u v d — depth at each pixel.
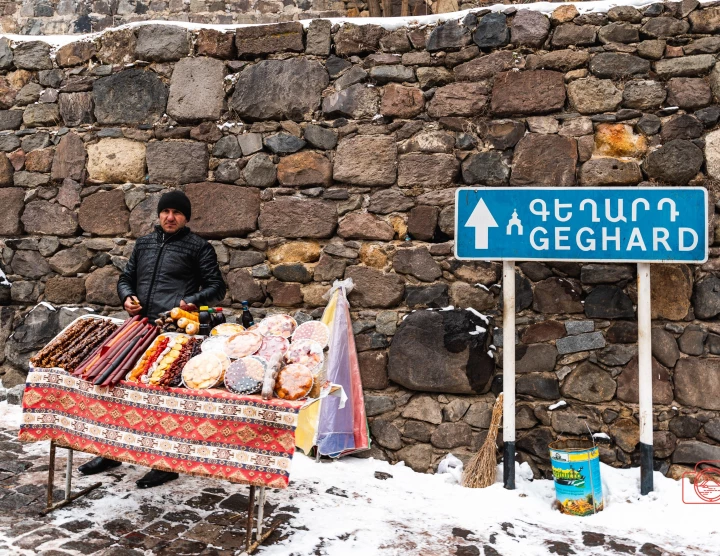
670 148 3.63
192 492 3.26
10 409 4.39
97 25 6.84
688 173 3.61
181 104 4.32
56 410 2.88
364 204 4.05
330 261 4.07
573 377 3.68
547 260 3.46
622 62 3.72
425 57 4.00
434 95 3.97
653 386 3.61
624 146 3.72
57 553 2.56
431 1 5.98
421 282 3.94
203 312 3.12
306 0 6.61
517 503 3.28
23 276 4.59
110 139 4.44
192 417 2.61
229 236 4.24
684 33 3.67
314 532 2.86
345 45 4.10
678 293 3.59
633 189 3.37
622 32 3.73
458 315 3.79
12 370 4.55
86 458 3.66
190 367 2.66
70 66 4.55
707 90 3.62
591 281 3.70
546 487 3.55
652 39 3.71
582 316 3.71
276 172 4.18
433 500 3.31
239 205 4.20
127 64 4.44
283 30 4.20
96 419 2.78
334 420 3.77
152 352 2.82
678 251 3.32
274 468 2.51
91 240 4.46
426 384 3.79
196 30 4.33
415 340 3.82
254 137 4.22
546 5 3.86
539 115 3.83
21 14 6.95
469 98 3.91
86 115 4.50
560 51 3.80
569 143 3.76
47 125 4.59
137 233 4.37
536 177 3.80
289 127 4.16
